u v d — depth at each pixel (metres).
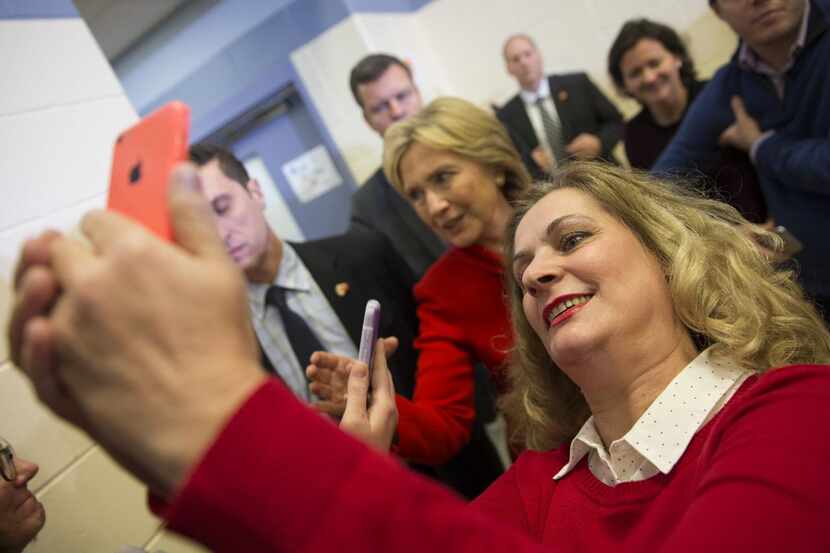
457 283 1.82
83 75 1.69
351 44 3.09
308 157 3.43
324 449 0.43
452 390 1.74
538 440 1.31
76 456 1.42
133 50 3.56
